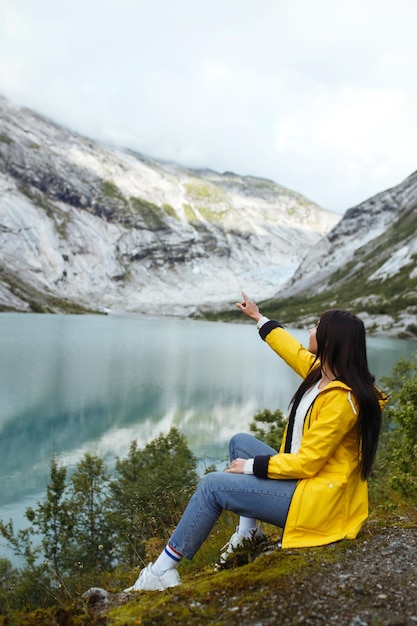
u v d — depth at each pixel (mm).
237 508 4414
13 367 63344
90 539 16141
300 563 4098
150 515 9562
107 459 30969
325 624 3295
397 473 8789
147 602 3990
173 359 82500
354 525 4410
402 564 4031
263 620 3396
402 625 3213
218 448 33844
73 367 66750
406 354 95125
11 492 25062
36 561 17047
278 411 19781
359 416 4320
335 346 4395
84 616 3787
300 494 4273
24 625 3725
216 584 3947
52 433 36469
